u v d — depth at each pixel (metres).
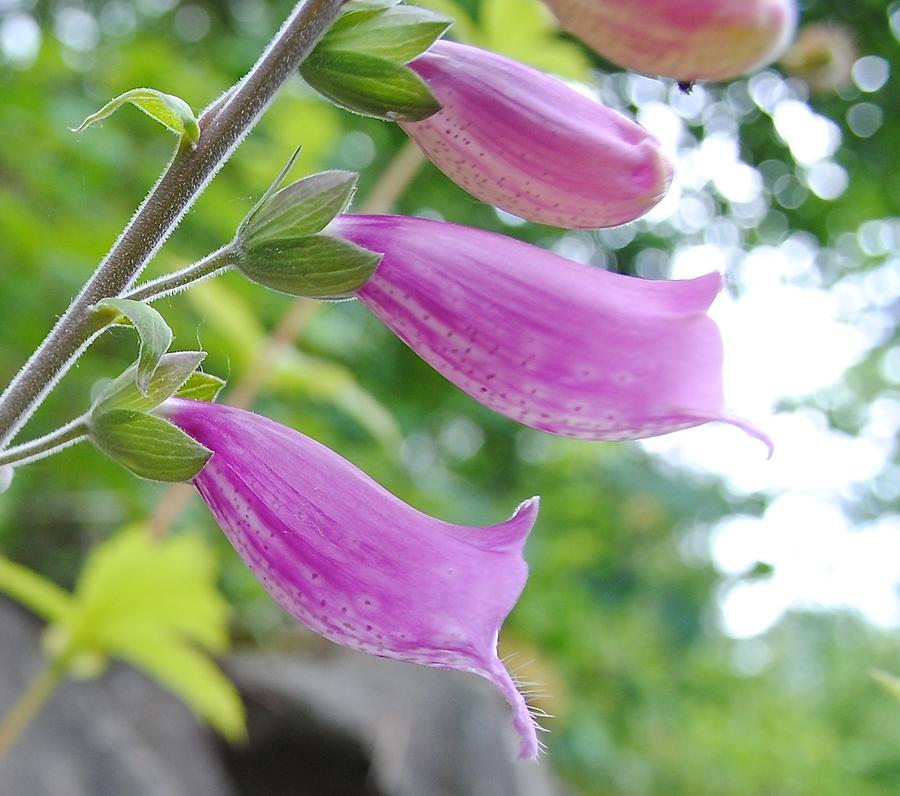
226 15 0.84
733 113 1.09
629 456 0.84
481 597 0.17
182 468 0.17
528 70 0.18
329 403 0.64
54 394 0.47
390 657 0.17
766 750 1.05
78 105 0.48
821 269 1.31
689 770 0.92
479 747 0.60
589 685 0.83
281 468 0.18
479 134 0.18
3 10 0.61
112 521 0.51
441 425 0.90
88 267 0.44
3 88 0.45
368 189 0.74
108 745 0.43
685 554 0.91
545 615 0.74
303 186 0.18
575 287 0.17
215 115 0.18
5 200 0.42
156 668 0.31
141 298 0.18
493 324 0.17
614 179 0.17
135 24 0.76
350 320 0.68
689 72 0.16
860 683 1.45
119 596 0.29
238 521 0.18
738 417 0.16
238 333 0.36
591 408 0.17
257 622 0.57
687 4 0.16
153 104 0.17
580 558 0.75
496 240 0.18
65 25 0.64
